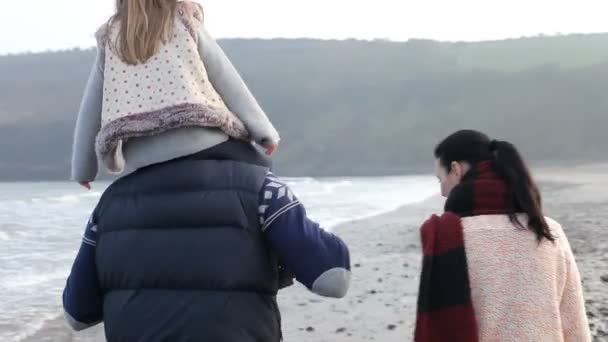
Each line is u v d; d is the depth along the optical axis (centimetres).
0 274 1134
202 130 181
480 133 251
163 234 178
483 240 227
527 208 229
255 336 175
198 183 179
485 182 235
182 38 184
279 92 14438
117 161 190
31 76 13425
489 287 224
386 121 13612
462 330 220
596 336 505
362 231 1479
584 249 1009
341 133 13438
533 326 221
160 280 175
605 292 662
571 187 2933
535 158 10281
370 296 729
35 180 12350
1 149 12925
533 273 224
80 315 200
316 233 183
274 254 187
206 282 173
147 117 174
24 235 1859
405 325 605
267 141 192
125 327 175
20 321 750
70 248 1559
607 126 11981
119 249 180
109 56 186
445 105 13850
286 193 184
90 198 3825
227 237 176
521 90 13762
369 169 11450
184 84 178
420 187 4612
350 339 564
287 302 702
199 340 170
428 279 227
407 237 1339
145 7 183
